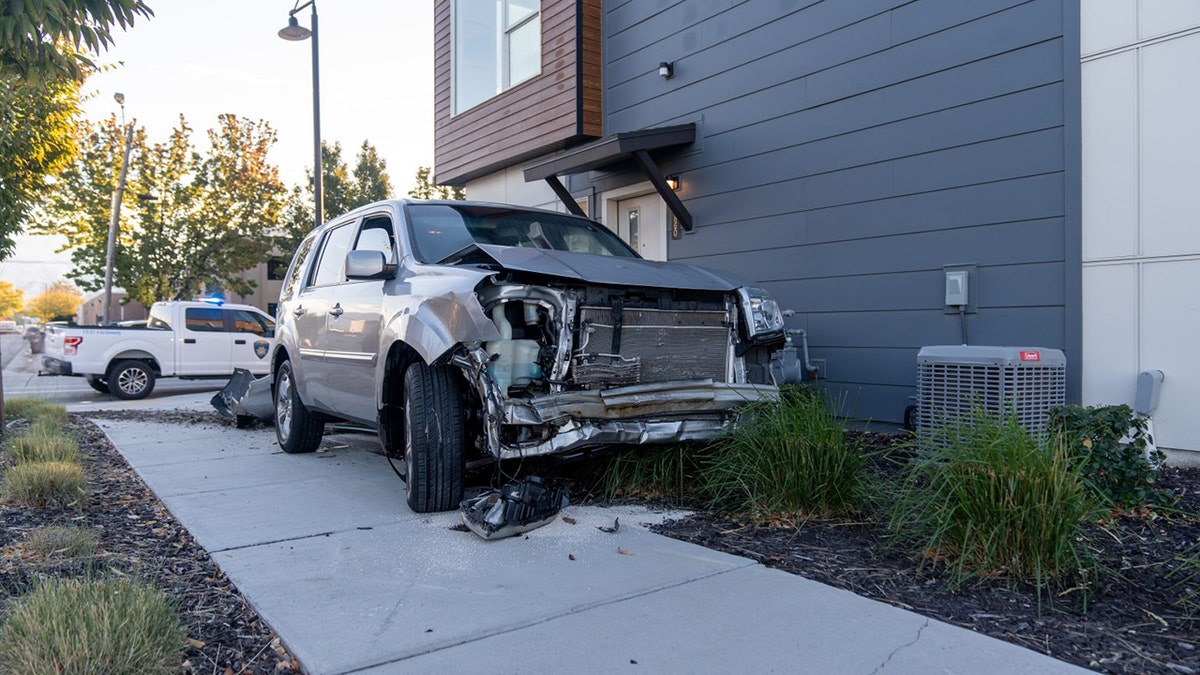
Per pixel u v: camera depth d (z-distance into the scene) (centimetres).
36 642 248
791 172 717
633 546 394
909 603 320
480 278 423
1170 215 490
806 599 323
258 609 312
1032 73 553
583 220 627
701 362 493
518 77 1038
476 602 320
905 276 630
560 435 425
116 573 345
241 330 1538
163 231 2558
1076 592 326
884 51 642
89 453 682
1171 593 325
